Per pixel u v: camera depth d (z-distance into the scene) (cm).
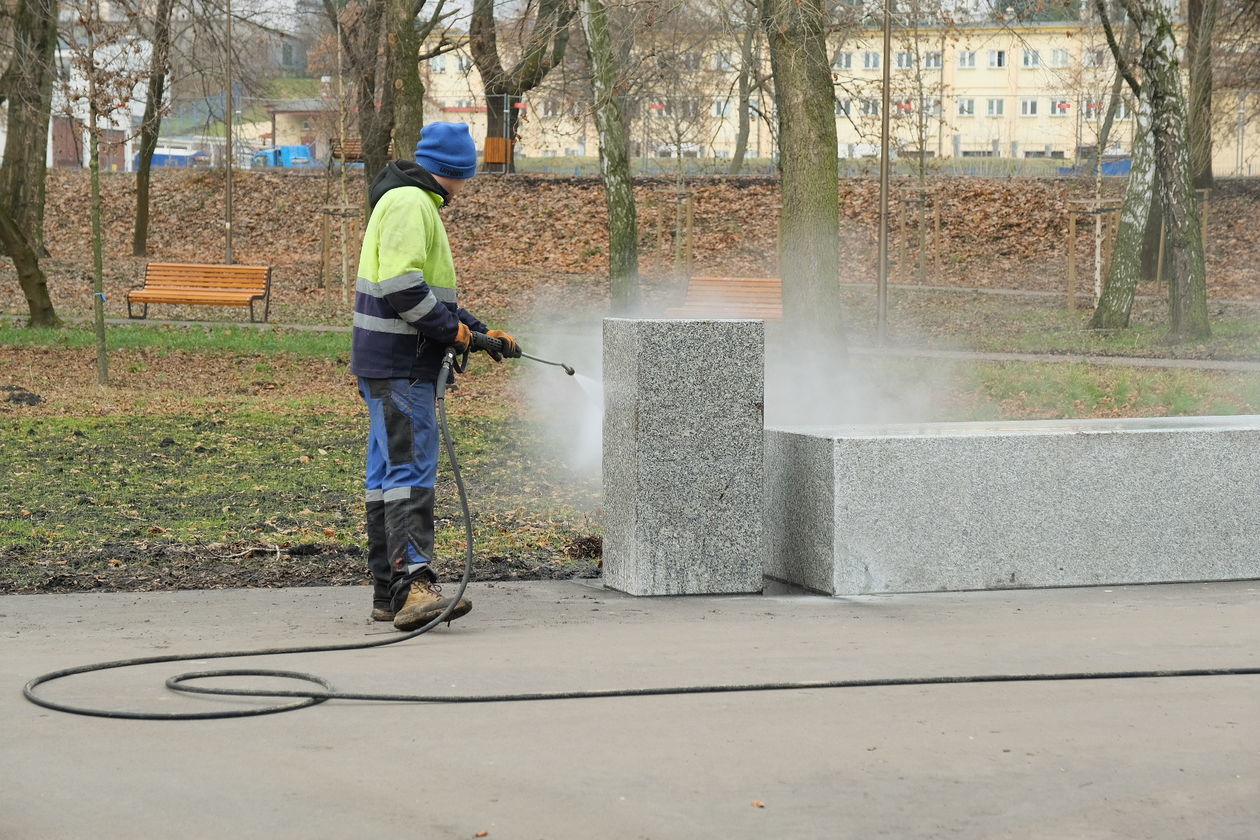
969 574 624
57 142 5797
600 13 2227
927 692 453
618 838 328
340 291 3091
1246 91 3516
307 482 994
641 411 609
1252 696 450
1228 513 645
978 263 3569
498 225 3903
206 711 429
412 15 2319
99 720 420
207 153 5669
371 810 345
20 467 1030
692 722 420
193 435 1213
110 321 2384
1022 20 2344
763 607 593
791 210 1642
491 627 554
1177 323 2142
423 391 557
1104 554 634
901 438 613
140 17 2225
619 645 519
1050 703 441
